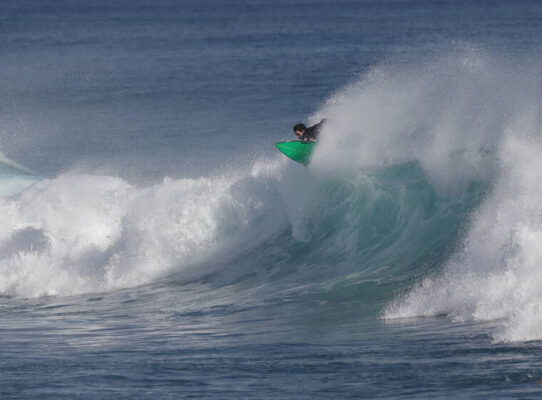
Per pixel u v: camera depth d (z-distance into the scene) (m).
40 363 34.94
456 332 36.03
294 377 30.83
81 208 62.19
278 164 60.44
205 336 40.38
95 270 57.97
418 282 46.28
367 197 56.38
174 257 58.25
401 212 54.56
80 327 45.00
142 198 61.59
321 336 38.31
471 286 40.53
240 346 37.22
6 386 30.78
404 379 29.52
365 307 43.88
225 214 59.16
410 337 36.06
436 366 30.88
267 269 54.97
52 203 63.50
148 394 28.89
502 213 43.91
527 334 33.97
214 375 31.62
